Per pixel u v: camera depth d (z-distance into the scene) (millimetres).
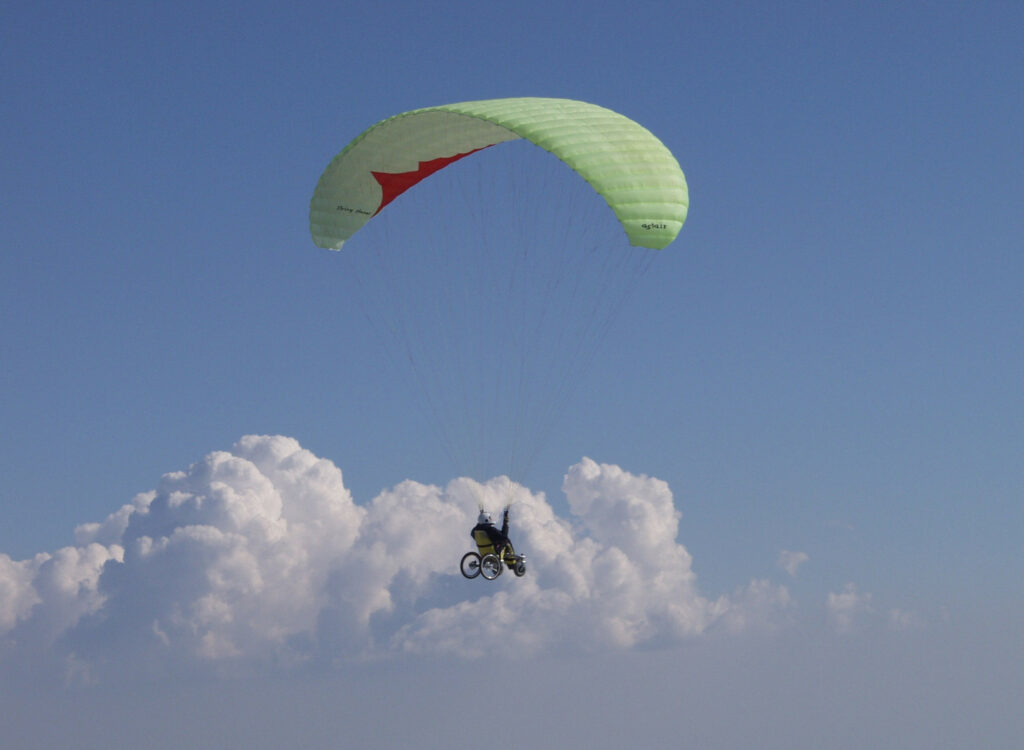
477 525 33531
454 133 36094
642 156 33250
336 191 37438
